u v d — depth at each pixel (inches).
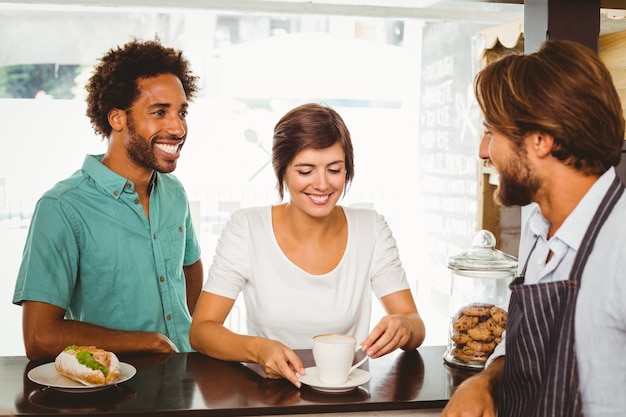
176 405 52.8
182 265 86.7
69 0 91.7
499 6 86.3
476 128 119.6
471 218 122.1
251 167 126.6
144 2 92.7
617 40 86.2
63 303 74.6
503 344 55.4
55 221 75.5
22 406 52.4
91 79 80.2
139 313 80.5
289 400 54.2
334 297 71.7
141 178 80.6
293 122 66.6
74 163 121.4
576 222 43.3
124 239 79.4
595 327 41.6
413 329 67.5
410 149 134.3
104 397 54.6
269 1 94.8
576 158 43.0
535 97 42.5
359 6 98.0
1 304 120.7
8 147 119.8
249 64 125.3
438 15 99.9
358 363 59.8
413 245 136.9
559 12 64.4
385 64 131.0
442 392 57.0
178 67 80.4
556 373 42.6
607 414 41.6
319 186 66.5
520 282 48.8
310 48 127.4
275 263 71.7
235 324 133.8
